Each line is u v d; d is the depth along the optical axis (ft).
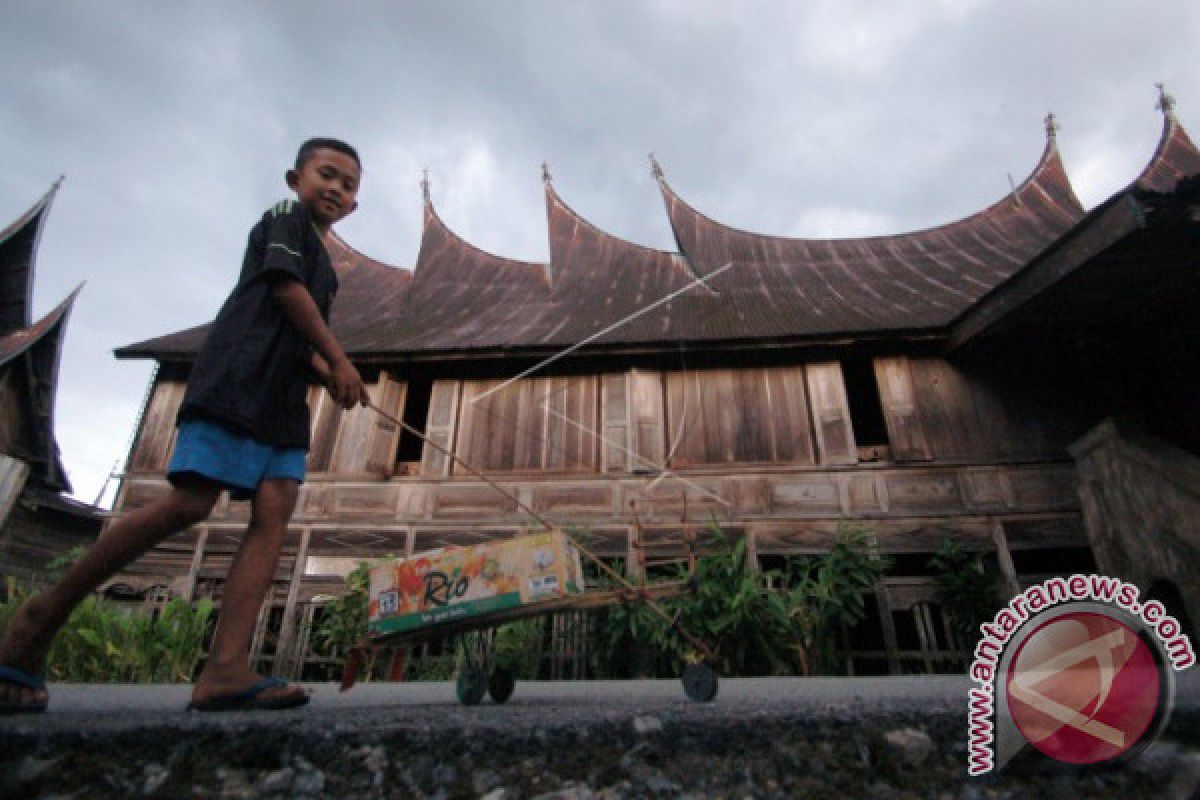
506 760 3.36
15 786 3.04
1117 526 18.26
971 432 24.36
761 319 28.91
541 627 20.56
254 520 5.31
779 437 25.82
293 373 5.62
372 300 39.81
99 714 4.05
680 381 27.58
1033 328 22.08
